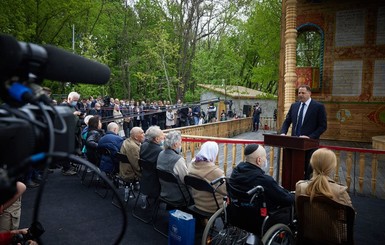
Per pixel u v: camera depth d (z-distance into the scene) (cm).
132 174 428
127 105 1320
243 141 514
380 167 715
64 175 592
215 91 2319
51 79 82
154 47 2133
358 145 1045
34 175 534
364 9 1095
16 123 65
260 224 250
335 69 1147
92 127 546
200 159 309
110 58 2378
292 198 251
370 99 1099
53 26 1730
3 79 73
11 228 238
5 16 1316
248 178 246
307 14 1188
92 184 534
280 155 509
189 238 280
